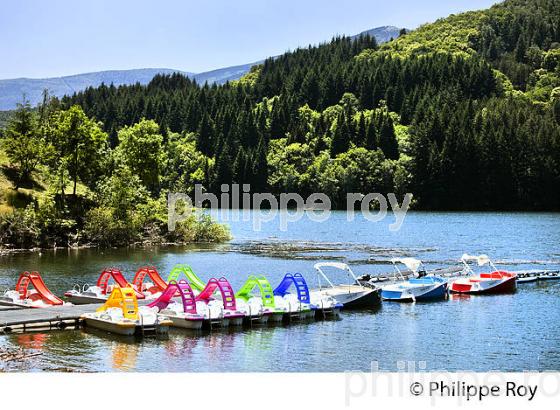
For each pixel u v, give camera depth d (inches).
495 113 6697.8
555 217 5014.8
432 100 7559.1
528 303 1562.5
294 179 6604.3
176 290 1358.3
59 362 1011.3
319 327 1283.2
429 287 1608.0
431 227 4003.4
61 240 2615.7
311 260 2313.0
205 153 7613.2
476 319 1374.3
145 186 3395.7
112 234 2716.5
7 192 2834.6
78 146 2997.0
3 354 1045.8
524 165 5989.2
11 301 1384.1
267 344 1146.0
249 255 2458.2
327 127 7790.4
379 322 1337.4
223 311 1256.8
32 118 3048.7
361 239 3203.7
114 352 1073.5
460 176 5994.1
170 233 2942.9
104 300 1446.9
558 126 6240.2
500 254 2593.5
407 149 6840.6
